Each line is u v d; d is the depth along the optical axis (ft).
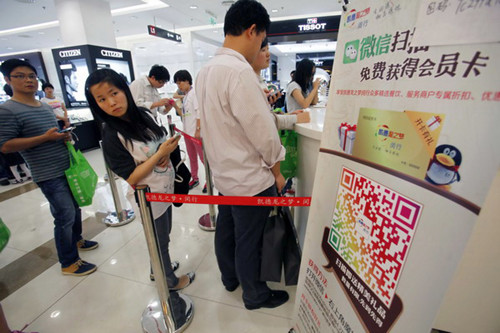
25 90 4.82
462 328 3.80
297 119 4.72
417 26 1.71
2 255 6.63
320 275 3.20
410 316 1.99
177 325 4.40
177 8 18.71
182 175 4.84
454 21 1.49
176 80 9.53
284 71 51.85
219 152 3.51
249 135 3.23
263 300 4.73
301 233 5.70
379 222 2.22
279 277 4.26
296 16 21.50
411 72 1.80
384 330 2.22
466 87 1.47
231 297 5.09
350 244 2.63
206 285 5.42
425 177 1.78
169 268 5.00
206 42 31.45
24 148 4.72
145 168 3.86
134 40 28.43
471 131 1.48
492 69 1.35
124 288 5.42
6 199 10.07
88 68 16.06
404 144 1.92
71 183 5.38
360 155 2.41
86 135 17.03
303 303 3.67
